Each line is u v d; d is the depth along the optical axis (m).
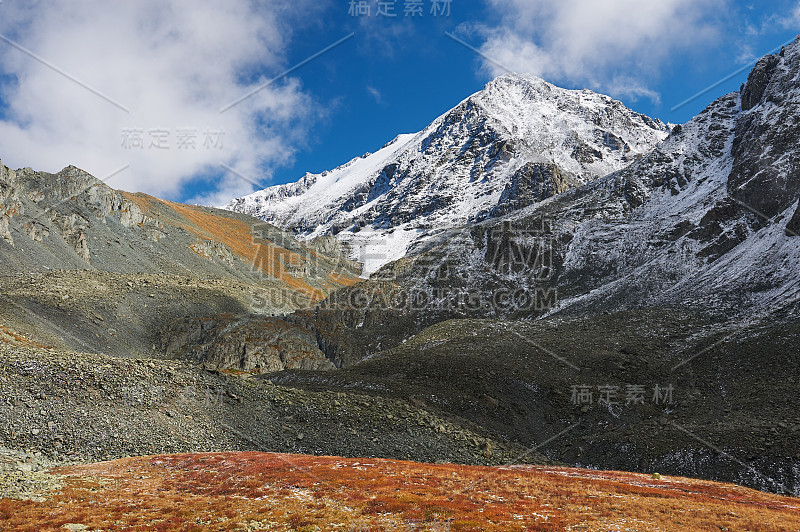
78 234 197.50
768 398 97.69
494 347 139.12
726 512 44.25
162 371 75.81
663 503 47.16
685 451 79.88
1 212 173.62
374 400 87.50
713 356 122.88
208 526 35.81
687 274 191.50
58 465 52.28
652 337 143.12
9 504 37.97
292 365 151.12
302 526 36.31
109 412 64.12
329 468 55.34
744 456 76.19
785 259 162.38
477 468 63.59
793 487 69.94
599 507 44.66
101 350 127.56
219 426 70.25
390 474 54.09
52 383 65.00
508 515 40.25
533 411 104.94
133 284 177.12
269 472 52.53
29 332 110.00
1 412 57.28
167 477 50.50
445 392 105.81
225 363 145.00
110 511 38.38
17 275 153.88
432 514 39.72
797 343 114.56
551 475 62.09
